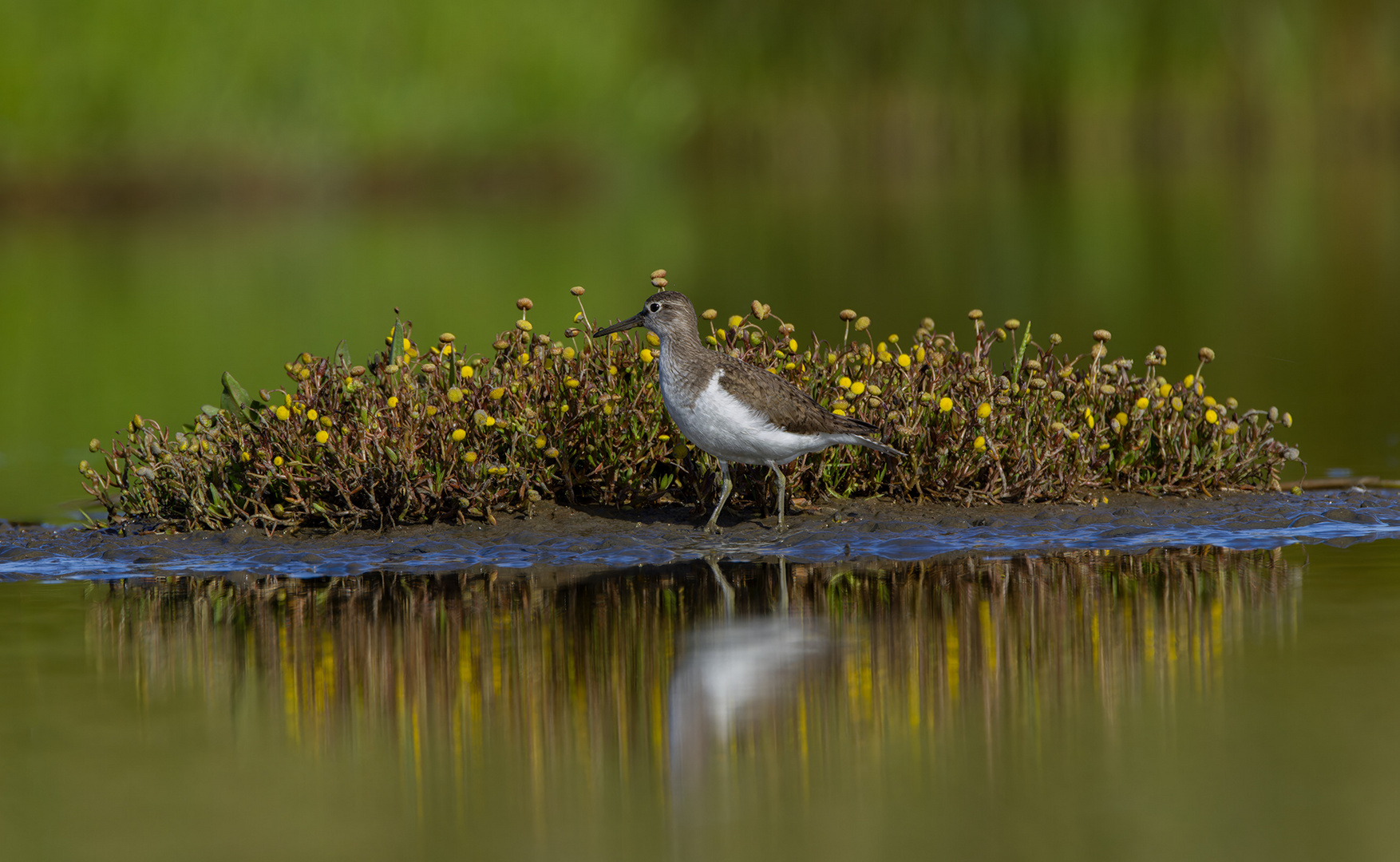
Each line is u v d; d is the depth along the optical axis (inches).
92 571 479.2
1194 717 330.6
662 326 499.8
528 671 370.9
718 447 497.7
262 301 1240.8
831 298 1218.6
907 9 2352.4
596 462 539.5
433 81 2134.6
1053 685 353.1
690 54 2437.3
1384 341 984.3
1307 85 2365.9
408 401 526.9
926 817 285.6
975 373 543.5
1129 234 1663.4
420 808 295.7
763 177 2409.0
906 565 467.2
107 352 1017.5
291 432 525.0
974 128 2385.6
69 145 1861.5
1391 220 1702.8
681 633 398.6
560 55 2237.9
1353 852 269.0
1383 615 401.7
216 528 520.7
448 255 1535.4
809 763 312.0
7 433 767.7
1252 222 1732.3
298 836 284.0
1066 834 277.7
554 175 2289.6
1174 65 2364.7
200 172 1963.6
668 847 276.8
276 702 353.7
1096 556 474.9
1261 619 400.2
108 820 291.3
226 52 1945.1
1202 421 562.6
